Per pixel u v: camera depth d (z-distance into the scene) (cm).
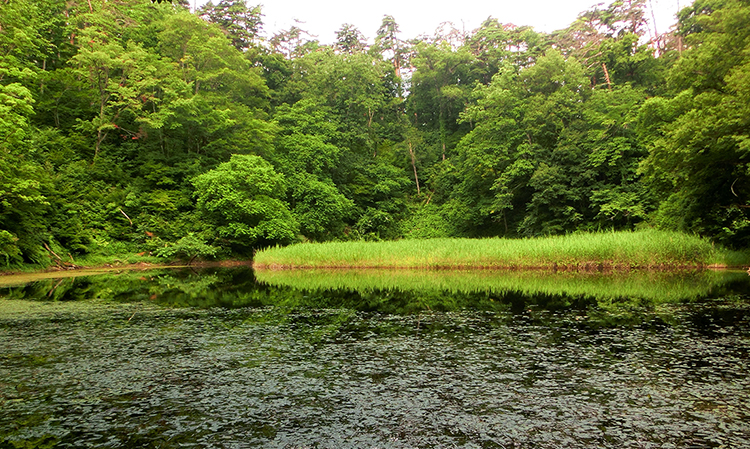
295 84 4319
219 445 339
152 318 850
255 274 1870
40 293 1217
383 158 4488
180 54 3039
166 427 371
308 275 1795
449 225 3938
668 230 2055
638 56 3139
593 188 2942
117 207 2492
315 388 463
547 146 3278
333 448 332
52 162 2433
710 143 1554
